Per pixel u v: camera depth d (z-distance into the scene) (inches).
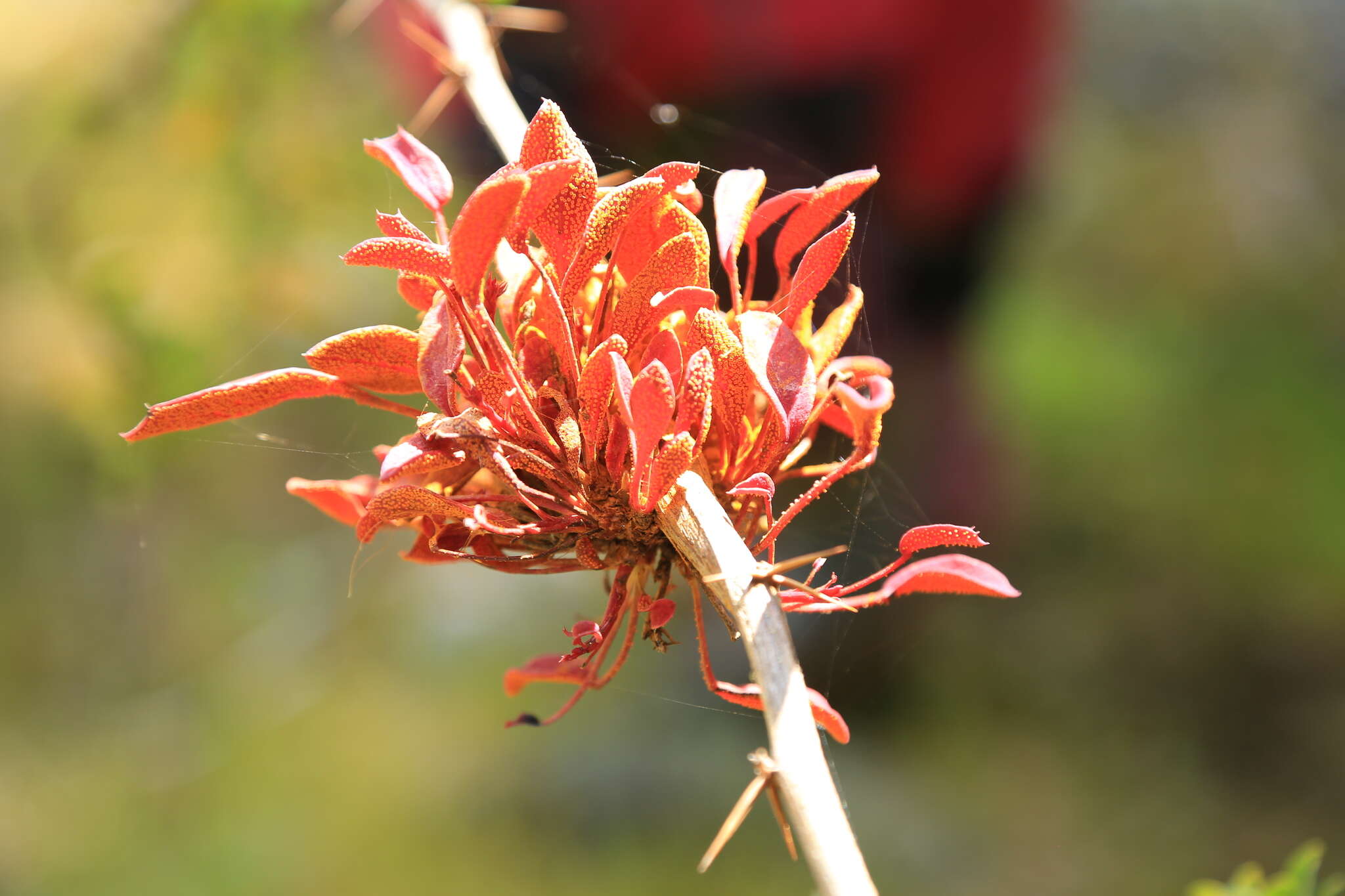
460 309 17.6
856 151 49.3
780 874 41.6
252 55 40.8
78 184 39.8
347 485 18.7
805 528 50.0
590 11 46.3
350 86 44.8
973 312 55.6
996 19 47.6
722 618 17.7
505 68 26.6
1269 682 51.2
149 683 51.3
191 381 41.2
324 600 55.9
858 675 51.1
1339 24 95.3
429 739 50.4
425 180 17.9
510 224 17.3
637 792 45.8
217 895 40.9
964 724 49.9
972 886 39.9
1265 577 57.9
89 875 42.1
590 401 17.5
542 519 17.8
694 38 46.6
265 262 42.4
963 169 50.4
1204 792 44.7
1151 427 71.4
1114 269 89.5
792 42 46.0
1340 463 65.0
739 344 17.6
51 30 38.9
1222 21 97.2
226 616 53.1
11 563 46.4
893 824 43.4
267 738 50.8
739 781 46.6
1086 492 64.9
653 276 17.7
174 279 40.9
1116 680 52.6
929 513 55.2
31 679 49.5
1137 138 93.5
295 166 42.7
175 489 49.0
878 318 53.1
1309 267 86.8
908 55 47.3
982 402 56.7
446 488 18.2
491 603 59.8
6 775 46.6
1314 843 41.9
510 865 41.9
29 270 39.0
